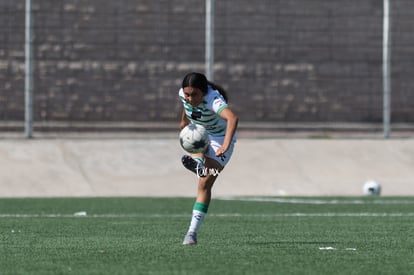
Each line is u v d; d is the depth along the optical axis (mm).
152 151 81875
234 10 93125
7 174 76000
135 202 66438
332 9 94438
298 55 93562
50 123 88875
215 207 62281
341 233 45344
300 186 78375
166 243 39688
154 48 91812
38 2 89812
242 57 92938
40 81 89062
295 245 39281
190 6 92750
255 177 78812
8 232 45344
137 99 90812
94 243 39812
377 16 95125
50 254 35625
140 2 91688
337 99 93688
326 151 84375
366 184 75625
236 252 36219
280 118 92688
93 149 81438
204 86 36000
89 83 90062
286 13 93812
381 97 94375
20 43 89312
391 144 86062
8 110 88125
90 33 90688
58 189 75000
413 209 61312
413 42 95750
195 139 35781
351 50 94438
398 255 35875
